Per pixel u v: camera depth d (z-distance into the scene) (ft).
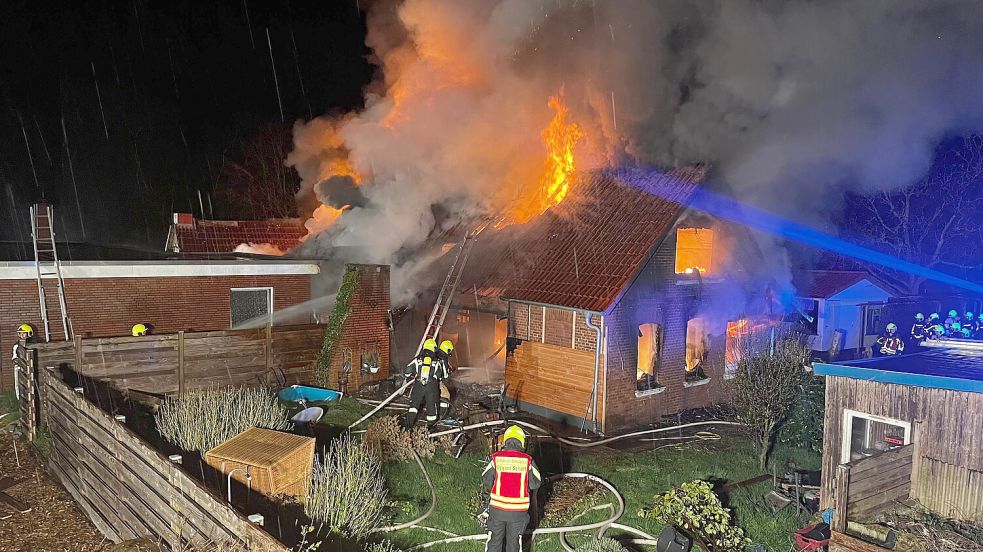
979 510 25.38
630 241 48.37
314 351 50.01
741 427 45.34
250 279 53.78
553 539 27.37
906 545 23.68
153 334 45.93
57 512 29.19
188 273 50.55
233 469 25.80
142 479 24.20
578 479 33.96
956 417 26.11
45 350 38.78
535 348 49.37
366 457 31.81
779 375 37.42
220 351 45.50
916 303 85.35
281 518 24.48
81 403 29.91
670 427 46.01
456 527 27.76
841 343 76.18
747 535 29.01
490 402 49.55
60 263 45.03
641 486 33.94
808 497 32.53
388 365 52.13
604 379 44.57
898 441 29.91
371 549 24.38
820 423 40.29
